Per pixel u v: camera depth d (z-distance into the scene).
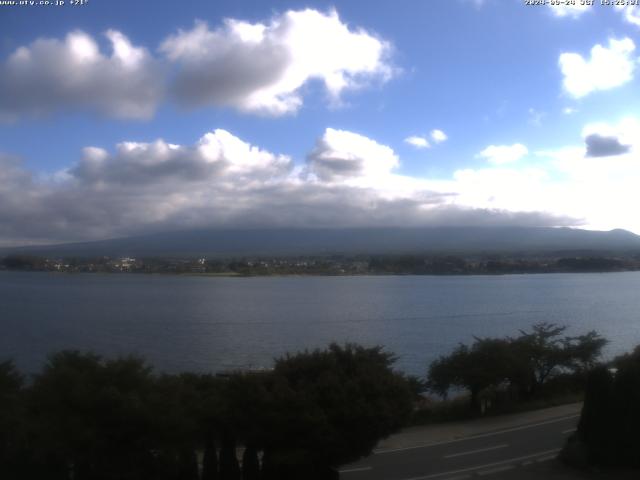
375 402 18.84
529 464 23.42
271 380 19.00
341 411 18.20
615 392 22.59
